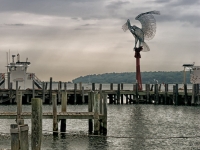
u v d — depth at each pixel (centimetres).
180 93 8756
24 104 8494
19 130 2186
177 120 5912
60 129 4488
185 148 3681
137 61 9956
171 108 7981
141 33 9812
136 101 9156
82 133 4338
